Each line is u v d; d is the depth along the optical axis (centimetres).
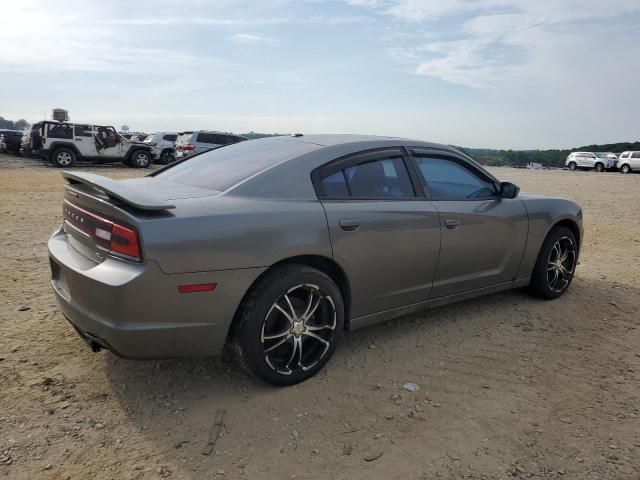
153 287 263
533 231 459
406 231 361
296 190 322
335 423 283
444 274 397
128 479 235
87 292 276
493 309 466
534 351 381
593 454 260
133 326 265
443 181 405
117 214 270
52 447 255
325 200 331
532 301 491
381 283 356
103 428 272
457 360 363
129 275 260
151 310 266
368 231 339
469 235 405
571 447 266
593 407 304
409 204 369
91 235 289
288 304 309
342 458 254
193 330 279
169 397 304
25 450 252
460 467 249
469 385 328
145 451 255
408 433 275
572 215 495
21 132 3069
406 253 363
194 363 346
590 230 906
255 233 291
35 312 423
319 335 331
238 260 284
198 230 273
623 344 397
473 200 418
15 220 846
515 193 432
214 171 351
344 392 316
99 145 2275
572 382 335
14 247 647
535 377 341
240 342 298
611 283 558
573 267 511
